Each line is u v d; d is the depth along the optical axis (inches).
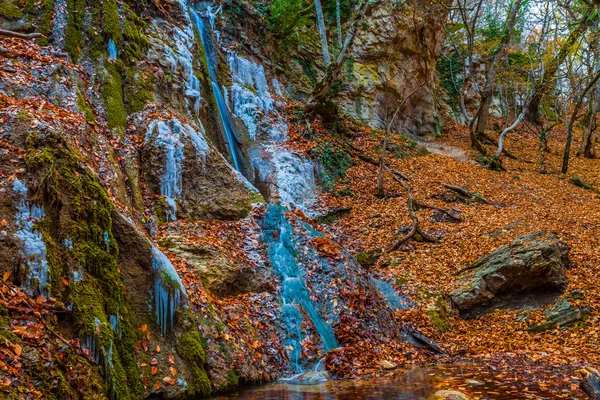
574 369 284.2
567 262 453.1
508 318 403.9
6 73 322.7
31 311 179.9
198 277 286.5
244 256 343.0
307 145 647.8
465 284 430.0
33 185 206.7
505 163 881.5
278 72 802.2
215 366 236.7
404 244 513.7
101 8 431.8
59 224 208.4
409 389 238.5
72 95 349.7
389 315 363.6
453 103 1189.7
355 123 824.3
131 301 225.0
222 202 396.5
